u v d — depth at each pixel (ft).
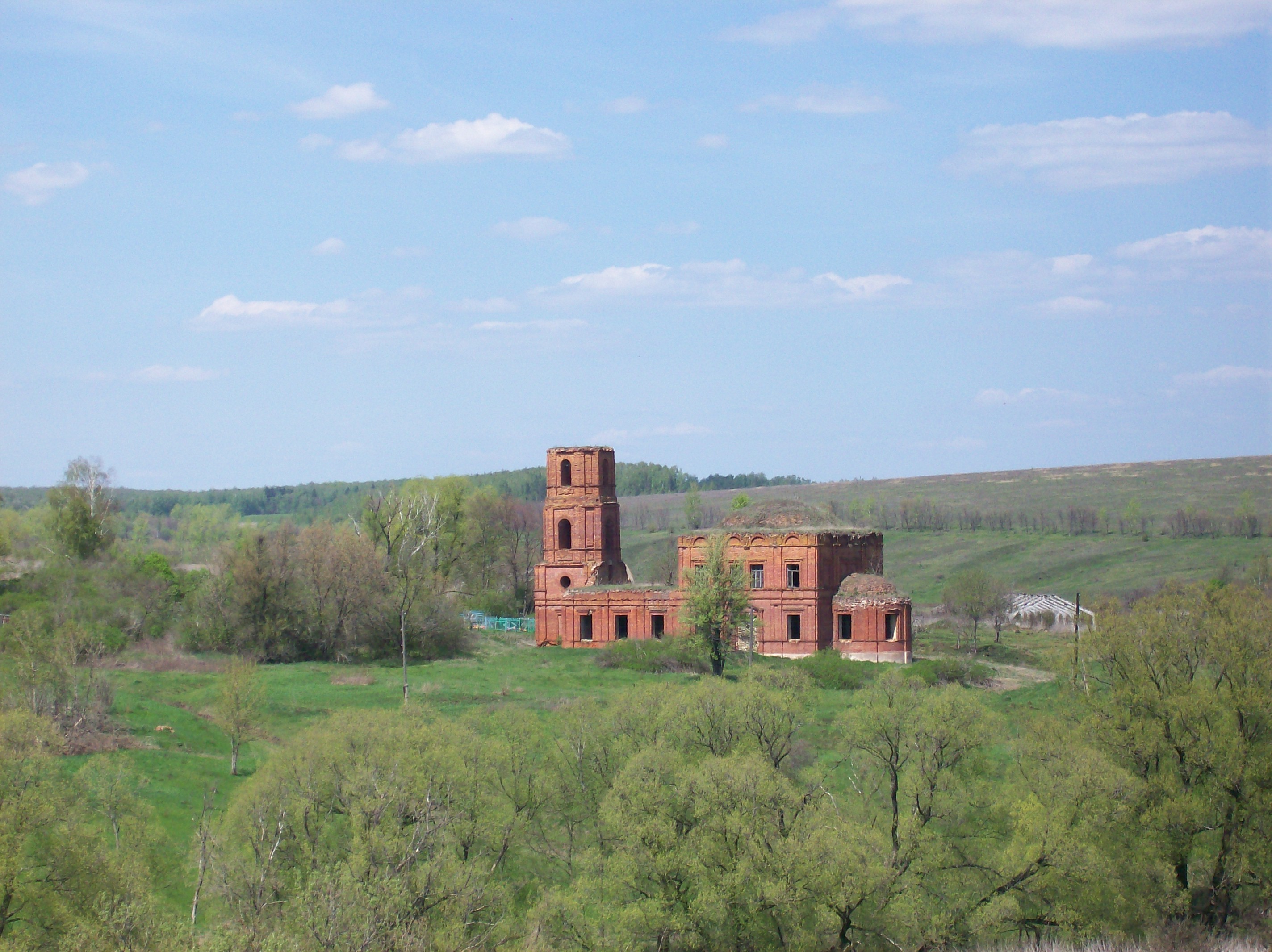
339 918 135.13
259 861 154.92
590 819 183.93
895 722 175.63
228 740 244.63
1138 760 188.14
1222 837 181.98
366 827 157.48
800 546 370.73
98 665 287.07
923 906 161.89
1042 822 164.86
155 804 196.75
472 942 146.92
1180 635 191.93
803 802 173.99
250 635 366.84
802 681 222.69
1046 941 164.25
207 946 132.36
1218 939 168.86
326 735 177.06
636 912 156.04
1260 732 184.65
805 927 164.96
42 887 151.33
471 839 170.50
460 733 186.09
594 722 198.70
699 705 199.52
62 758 209.36
